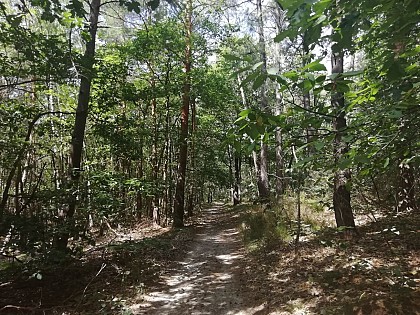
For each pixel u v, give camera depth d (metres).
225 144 2.41
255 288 6.79
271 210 13.54
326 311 4.75
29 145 7.92
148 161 18.02
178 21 15.08
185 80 15.12
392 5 1.89
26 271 5.97
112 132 10.31
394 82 2.39
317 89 2.02
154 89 13.13
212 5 15.27
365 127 2.79
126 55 14.38
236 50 14.90
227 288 7.15
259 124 2.12
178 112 18.50
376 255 6.57
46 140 11.73
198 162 24.47
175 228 15.14
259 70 1.81
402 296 4.47
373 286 5.21
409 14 1.89
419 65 2.25
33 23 9.59
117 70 10.96
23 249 5.91
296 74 1.85
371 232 8.29
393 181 10.12
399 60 2.07
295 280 6.58
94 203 7.52
